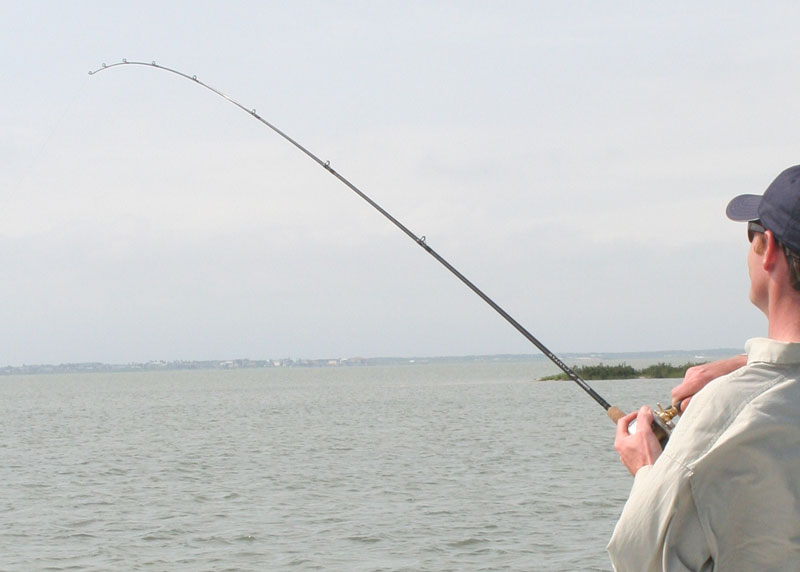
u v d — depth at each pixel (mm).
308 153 4926
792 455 1981
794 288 2104
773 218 2105
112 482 19984
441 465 21547
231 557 12141
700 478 2027
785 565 2000
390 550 12320
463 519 14305
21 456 26328
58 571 11570
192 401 67500
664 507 2045
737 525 2025
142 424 40969
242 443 29188
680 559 2043
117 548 12852
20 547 13023
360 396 68500
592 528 13422
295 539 13141
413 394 69562
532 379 113500
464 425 34906
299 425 37312
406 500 16312
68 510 16203
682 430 2086
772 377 2057
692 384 2330
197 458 24672
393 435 30828
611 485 17484
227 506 16172
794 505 1984
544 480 18469
